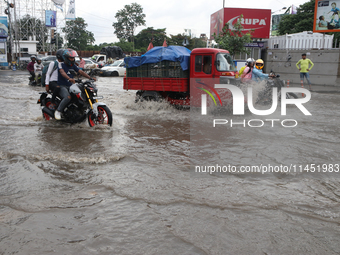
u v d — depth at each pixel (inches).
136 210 120.3
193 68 339.6
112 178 151.4
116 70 1010.7
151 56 355.6
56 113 262.8
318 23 802.2
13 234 104.1
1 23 1392.7
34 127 260.2
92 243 99.0
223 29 758.5
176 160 178.5
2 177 151.9
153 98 360.5
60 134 236.8
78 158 176.4
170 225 109.3
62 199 129.8
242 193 135.0
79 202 127.1
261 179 151.3
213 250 95.0
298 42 794.2
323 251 94.7
